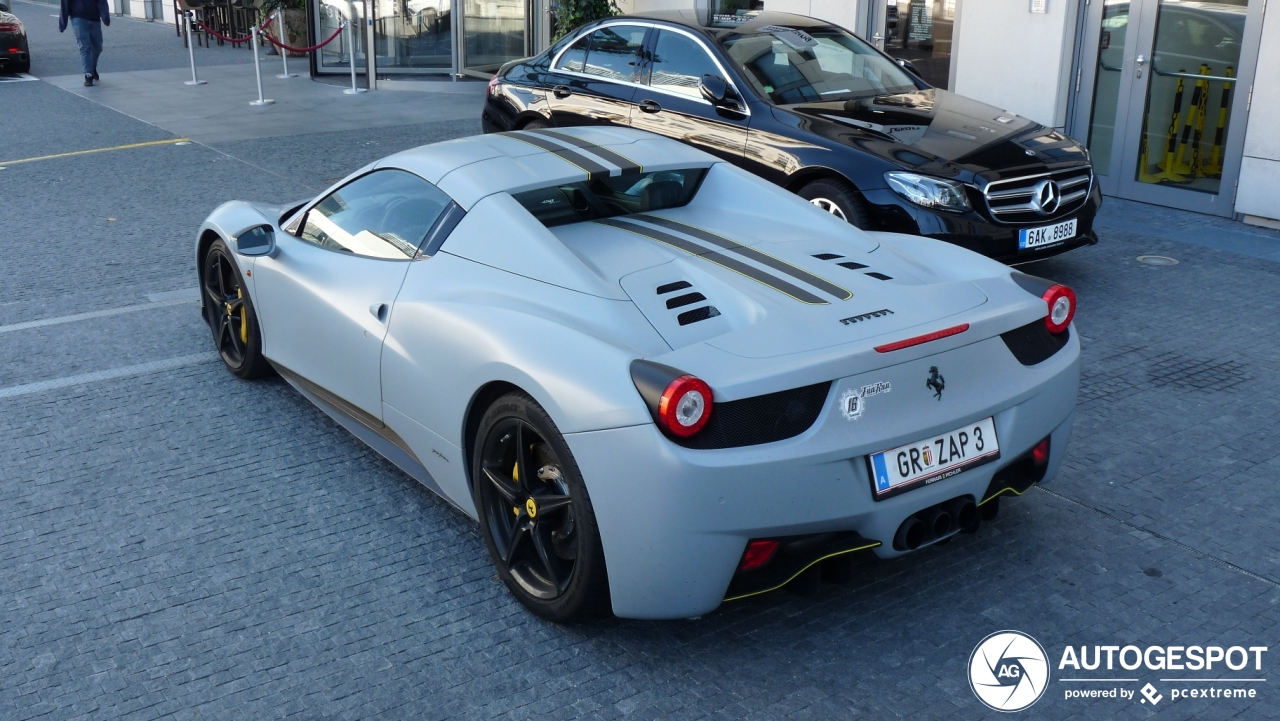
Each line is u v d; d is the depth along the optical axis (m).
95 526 3.82
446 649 3.12
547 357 2.98
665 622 3.25
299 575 3.51
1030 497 4.02
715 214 4.05
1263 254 7.37
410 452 3.78
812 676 2.99
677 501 2.70
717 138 6.97
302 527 3.82
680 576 2.79
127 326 5.91
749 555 2.83
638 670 3.02
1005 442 3.19
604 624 3.24
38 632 3.20
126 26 26.31
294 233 4.53
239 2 20.69
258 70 13.62
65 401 4.91
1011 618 3.26
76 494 4.05
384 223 4.00
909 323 3.06
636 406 2.72
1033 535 3.75
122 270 6.94
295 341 4.39
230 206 5.17
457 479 3.50
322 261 4.21
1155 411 4.80
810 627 3.22
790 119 6.64
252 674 3.00
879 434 2.89
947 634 3.18
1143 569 3.53
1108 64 9.11
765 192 4.06
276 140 11.35
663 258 3.50
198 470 4.25
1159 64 8.70
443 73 15.91
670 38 7.54
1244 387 5.07
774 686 2.95
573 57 8.28
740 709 2.85
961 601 3.35
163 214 8.37
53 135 11.66
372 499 4.03
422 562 3.59
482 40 15.77
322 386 4.27
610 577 2.90
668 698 2.90
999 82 9.88
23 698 2.90
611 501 2.80
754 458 2.72
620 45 7.93
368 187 4.20
